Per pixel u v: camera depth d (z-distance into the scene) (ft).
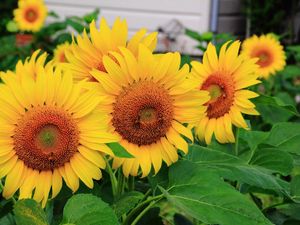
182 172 2.20
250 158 2.70
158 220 2.86
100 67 2.28
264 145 2.83
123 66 2.16
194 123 2.22
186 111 2.21
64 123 2.06
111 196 2.62
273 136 3.02
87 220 1.90
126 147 2.18
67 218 1.92
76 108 2.07
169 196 2.06
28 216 1.92
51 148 2.08
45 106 2.08
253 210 1.98
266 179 2.35
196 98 2.21
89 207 1.94
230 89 2.61
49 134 2.07
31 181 2.08
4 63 7.38
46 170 2.08
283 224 2.82
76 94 2.07
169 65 2.18
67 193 2.39
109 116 2.14
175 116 2.21
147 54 2.17
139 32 2.29
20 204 1.91
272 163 2.65
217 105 2.62
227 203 2.01
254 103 2.85
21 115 2.07
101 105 2.16
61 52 4.41
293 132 3.01
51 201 2.37
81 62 2.29
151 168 2.30
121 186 2.42
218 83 2.61
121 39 2.30
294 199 2.51
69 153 2.07
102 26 2.30
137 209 2.30
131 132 2.17
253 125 6.16
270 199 5.00
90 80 2.29
